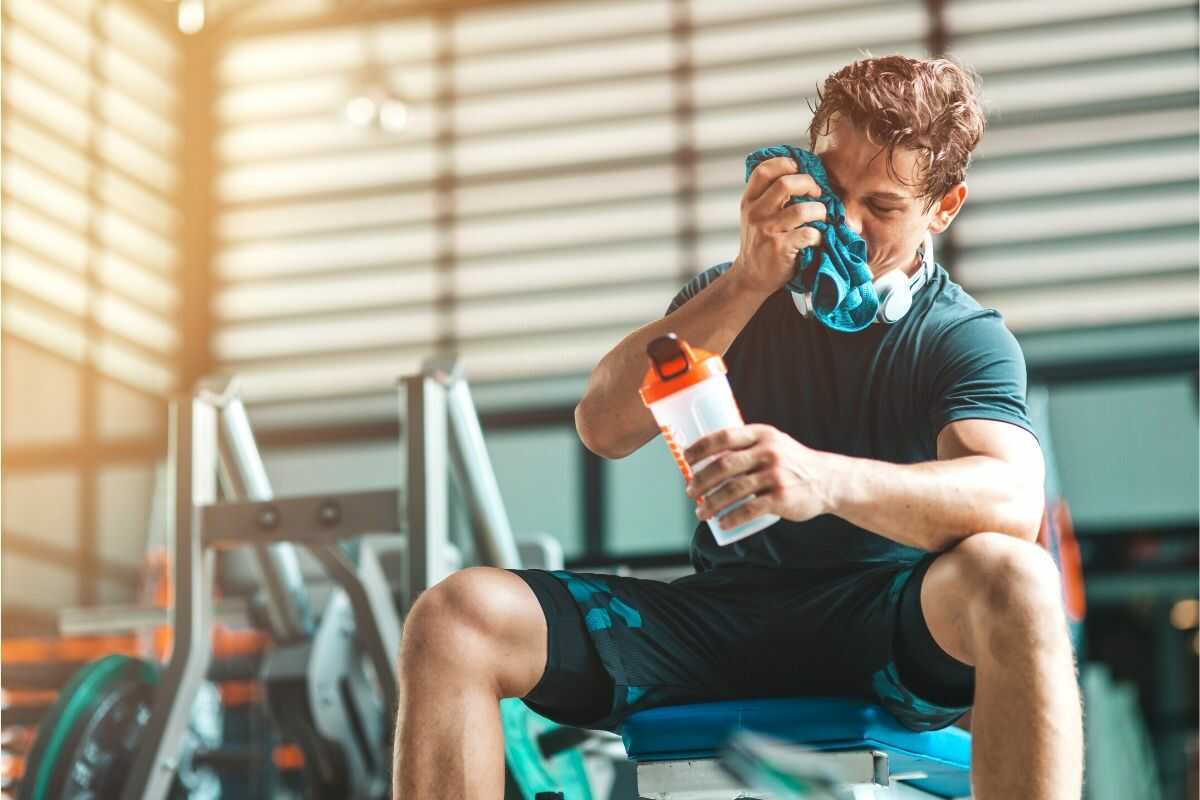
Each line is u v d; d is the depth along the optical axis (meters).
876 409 1.54
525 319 7.09
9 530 6.39
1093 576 6.31
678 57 7.08
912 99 1.43
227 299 7.43
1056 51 6.62
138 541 6.99
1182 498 6.26
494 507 2.40
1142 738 5.61
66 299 6.79
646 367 1.55
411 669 1.33
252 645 3.77
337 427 7.21
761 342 1.59
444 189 7.27
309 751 2.87
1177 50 6.52
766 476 1.26
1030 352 6.50
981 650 1.25
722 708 1.42
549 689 1.40
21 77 6.64
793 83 6.92
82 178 6.93
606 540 6.79
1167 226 6.44
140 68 7.33
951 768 1.62
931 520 1.32
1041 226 6.55
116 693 2.62
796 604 1.46
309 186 7.42
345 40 7.46
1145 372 6.38
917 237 1.48
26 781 2.50
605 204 7.08
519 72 7.26
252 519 2.33
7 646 4.76
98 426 6.89
